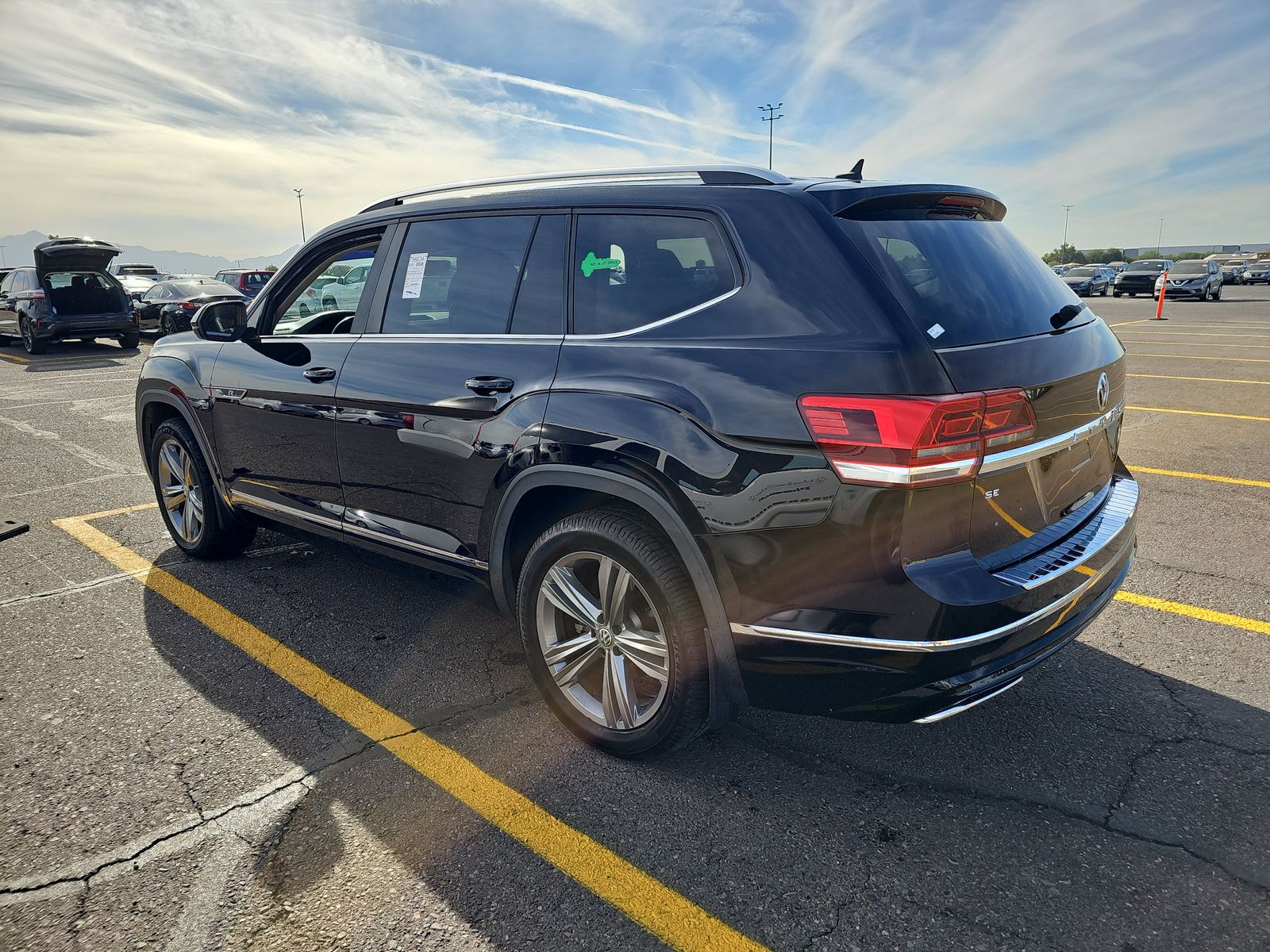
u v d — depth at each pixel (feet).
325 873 6.99
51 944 6.23
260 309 12.32
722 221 7.74
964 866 7.06
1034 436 7.14
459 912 6.59
